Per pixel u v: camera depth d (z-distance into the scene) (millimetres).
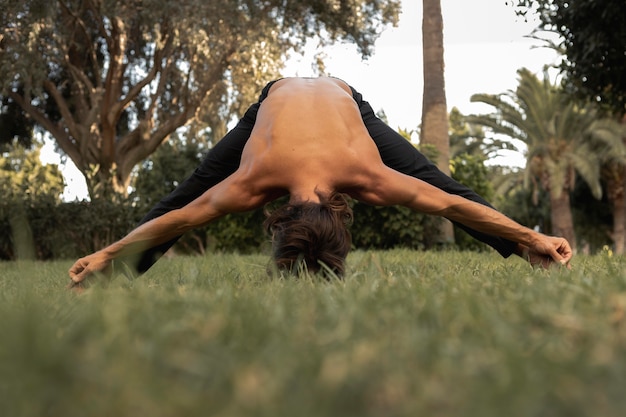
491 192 16797
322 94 3539
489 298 1872
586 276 2740
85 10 17703
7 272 6523
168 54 18562
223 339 1253
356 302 1687
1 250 13516
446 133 16547
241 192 3250
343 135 3295
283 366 989
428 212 3416
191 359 1017
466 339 1257
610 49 11117
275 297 1981
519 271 3225
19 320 1179
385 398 854
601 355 1025
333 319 1438
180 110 19641
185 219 3346
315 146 3207
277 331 1303
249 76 18078
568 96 12523
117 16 16047
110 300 1811
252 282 2842
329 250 2828
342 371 885
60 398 855
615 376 914
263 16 16844
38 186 13922
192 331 1280
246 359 1073
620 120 22531
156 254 3873
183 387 911
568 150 23734
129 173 19234
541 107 23188
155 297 1874
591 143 23656
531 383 866
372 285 2154
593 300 1716
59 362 914
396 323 1398
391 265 4609
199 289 2338
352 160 3215
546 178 25203
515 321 1430
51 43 17000
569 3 11070
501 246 3965
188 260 7246
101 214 13469
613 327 1358
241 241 15109
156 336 1165
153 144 19047
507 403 793
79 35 18781
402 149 3896
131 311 1554
